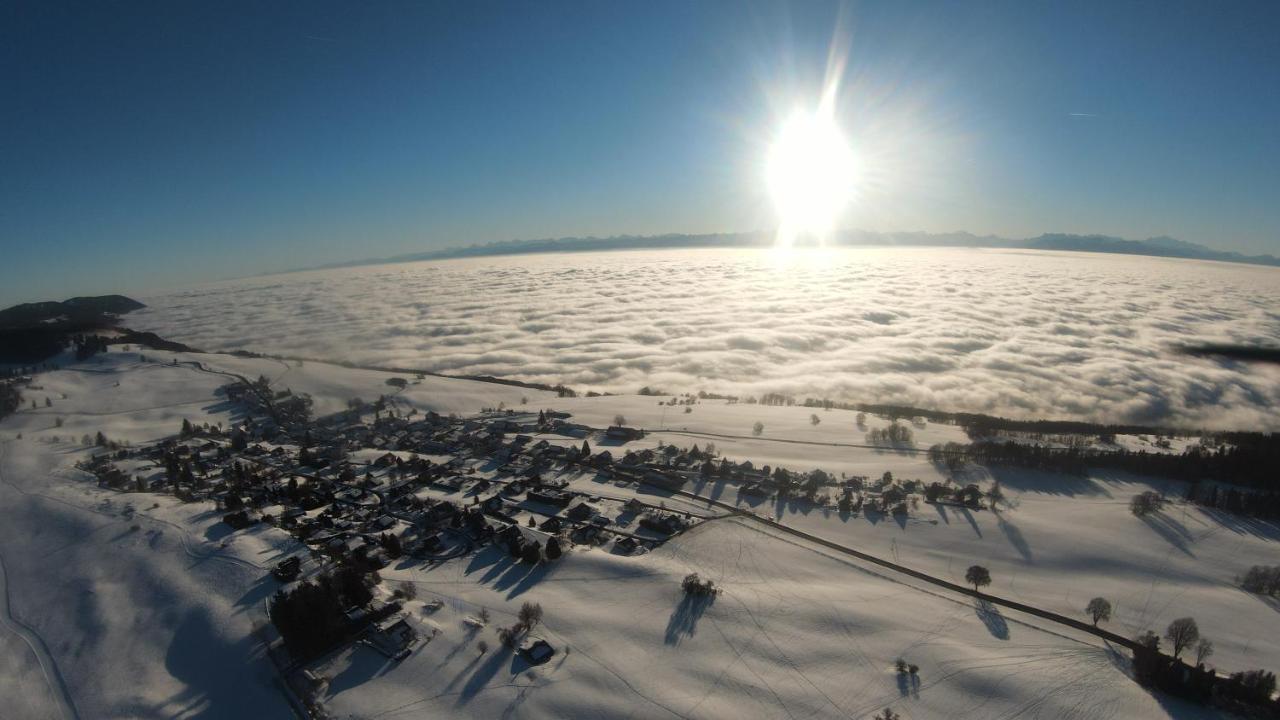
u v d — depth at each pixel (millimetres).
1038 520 133625
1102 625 98750
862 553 120625
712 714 77750
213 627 93188
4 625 100688
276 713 78438
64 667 89688
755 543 123750
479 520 125625
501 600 101125
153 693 83125
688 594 102500
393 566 112938
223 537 119375
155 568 110188
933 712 79312
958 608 102750
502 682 82500
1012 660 89312
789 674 85000
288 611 87562
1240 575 113375
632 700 79688
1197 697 82250
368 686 82438
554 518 130875
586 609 98688
